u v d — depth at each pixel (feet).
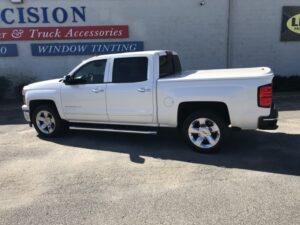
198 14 46.39
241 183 16.74
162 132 26.61
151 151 22.20
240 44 47.62
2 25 45.27
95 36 45.96
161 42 46.85
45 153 22.54
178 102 21.18
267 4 46.73
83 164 20.21
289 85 45.42
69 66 46.55
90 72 24.31
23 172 19.25
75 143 24.56
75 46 45.96
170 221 13.51
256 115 19.77
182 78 21.31
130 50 46.44
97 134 26.73
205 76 21.42
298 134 24.98
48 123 26.23
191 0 46.01
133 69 22.74
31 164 20.51
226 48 47.47
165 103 21.66
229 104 20.06
